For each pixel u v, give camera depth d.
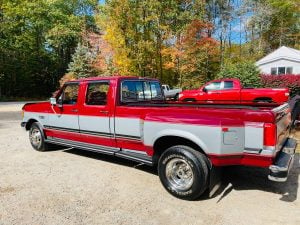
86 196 4.30
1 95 34.88
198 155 3.96
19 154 6.73
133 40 27.47
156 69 29.05
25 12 36.59
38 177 5.12
